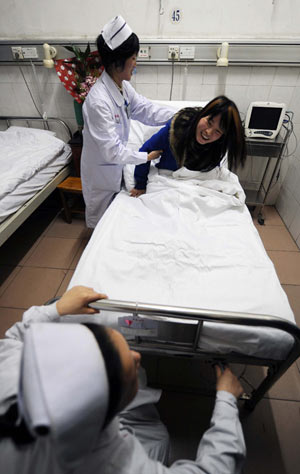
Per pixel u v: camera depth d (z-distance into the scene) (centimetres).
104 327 38
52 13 182
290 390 118
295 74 190
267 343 77
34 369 28
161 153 147
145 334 80
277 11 169
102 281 88
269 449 100
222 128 116
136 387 42
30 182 179
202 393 115
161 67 194
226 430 57
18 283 170
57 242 206
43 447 32
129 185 156
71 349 31
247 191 242
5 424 34
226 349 81
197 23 177
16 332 62
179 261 96
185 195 129
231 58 185
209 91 203
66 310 66
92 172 163
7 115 233
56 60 187
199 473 48
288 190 227
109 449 42
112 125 136
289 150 221
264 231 220
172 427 104
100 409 30
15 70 208
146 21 179
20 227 222
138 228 116
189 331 78
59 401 27
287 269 183
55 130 239
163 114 164
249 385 119
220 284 89
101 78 135
